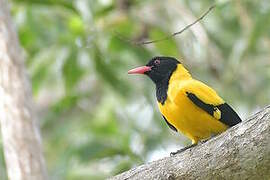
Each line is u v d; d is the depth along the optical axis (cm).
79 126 1641
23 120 1086
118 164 1405
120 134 1487
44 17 1397
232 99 1531
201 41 1425
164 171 775
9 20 1124
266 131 702
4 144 1090
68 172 1413
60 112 1603
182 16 1457
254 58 1537
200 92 930
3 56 1103
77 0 1360
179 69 1009
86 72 1428
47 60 1407
